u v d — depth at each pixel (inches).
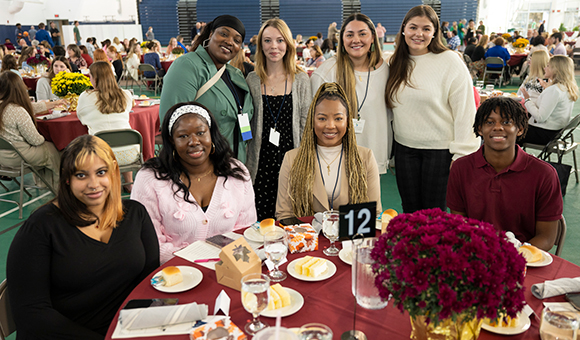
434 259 33.3
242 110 97.1
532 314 43.7
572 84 145.2
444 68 91.2
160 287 49.4
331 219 58.2
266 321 43.3
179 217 66.9
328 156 76.3
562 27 581.3
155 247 60.8
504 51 356.8
